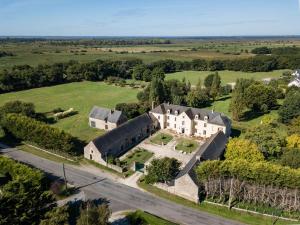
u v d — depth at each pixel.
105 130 93.12
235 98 105.12
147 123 91.06
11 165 58.12
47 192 48.28
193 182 53.81
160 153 77.06
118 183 61.41
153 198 55.97
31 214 42.97
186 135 91.12
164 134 91.88
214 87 132.62
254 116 110.38
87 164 69.69
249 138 70.69
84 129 94.31
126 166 69.06
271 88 116.62
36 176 54.75
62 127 96.06
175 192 57.19
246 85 130.88
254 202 52.97
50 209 44.59
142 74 185.38
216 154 67.06
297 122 83.56
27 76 155.00
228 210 51.81
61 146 73.38
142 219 48.25
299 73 162.62
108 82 175.00
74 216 49.19
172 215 50.72
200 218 49.97
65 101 131.62
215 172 52.47
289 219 49.34
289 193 50.28
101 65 183.88
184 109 92.81
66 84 171.12
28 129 78.69
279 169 50.59
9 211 41.78
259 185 51.72
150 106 111.50
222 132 79.50
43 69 171.62
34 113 100.31
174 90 127.75
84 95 143.62
